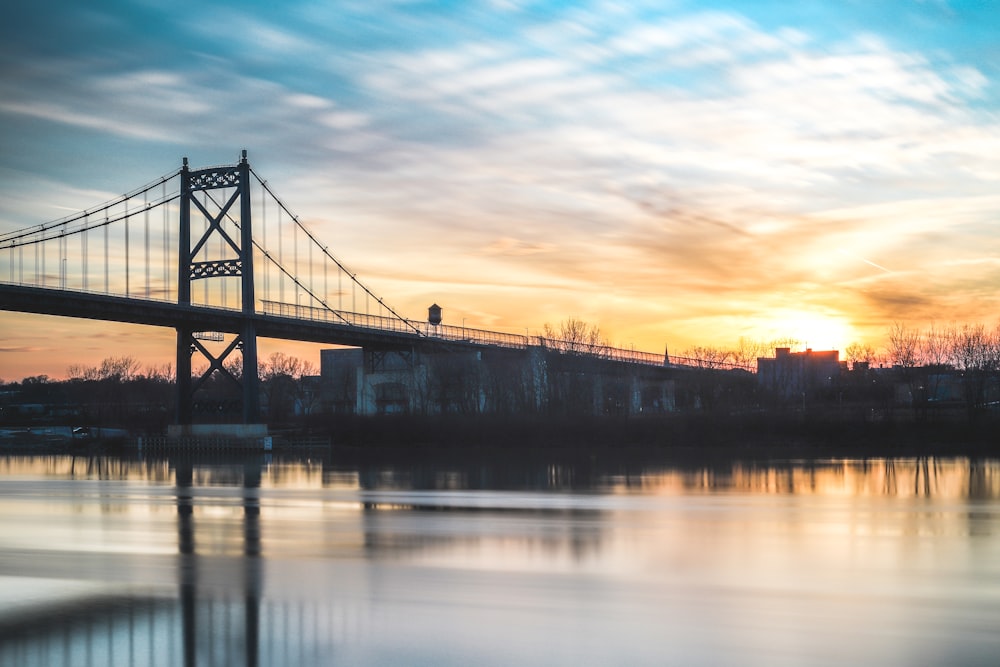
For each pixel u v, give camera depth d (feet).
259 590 117.08
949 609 107.55
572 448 393.50
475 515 186.70
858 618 103.45
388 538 156.35
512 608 108.06
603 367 474.90
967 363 427.74
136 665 90.53
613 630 99.19
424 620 103.24
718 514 186.91
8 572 128.47
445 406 458.91
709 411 430.20
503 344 516.32
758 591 116.47
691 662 89.51
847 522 174.91
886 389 485.15
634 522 175.22
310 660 91.35
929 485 245.45
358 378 520.01
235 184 447.01
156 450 428.56
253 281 440.86
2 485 266.57
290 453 409.49
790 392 541.75
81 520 183.32
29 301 360.69
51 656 93.04
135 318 404.77
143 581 122.31
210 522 178.60
